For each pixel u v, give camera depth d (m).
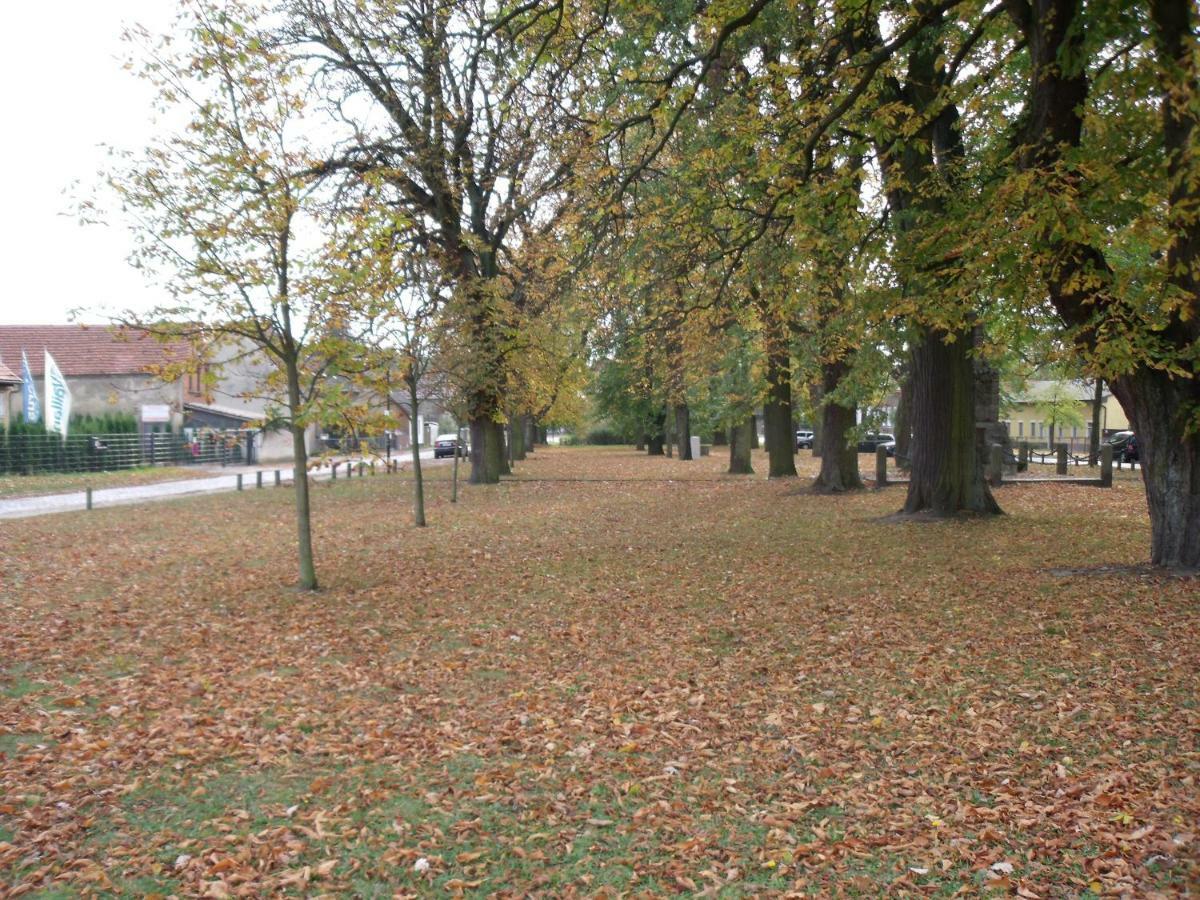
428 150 24.09
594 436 92.06
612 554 14.97
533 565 14.05
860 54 12.90
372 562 14.62
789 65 12.70
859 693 7.22
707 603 10.77
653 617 10.13
